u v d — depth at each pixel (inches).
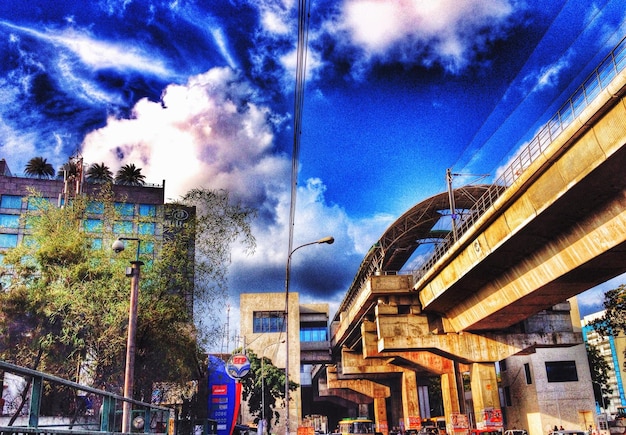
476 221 1301.7
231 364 1296.8
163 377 1075.3
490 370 1820.9
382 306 1918.1
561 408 2201.0
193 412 1411.2
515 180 1075.3
